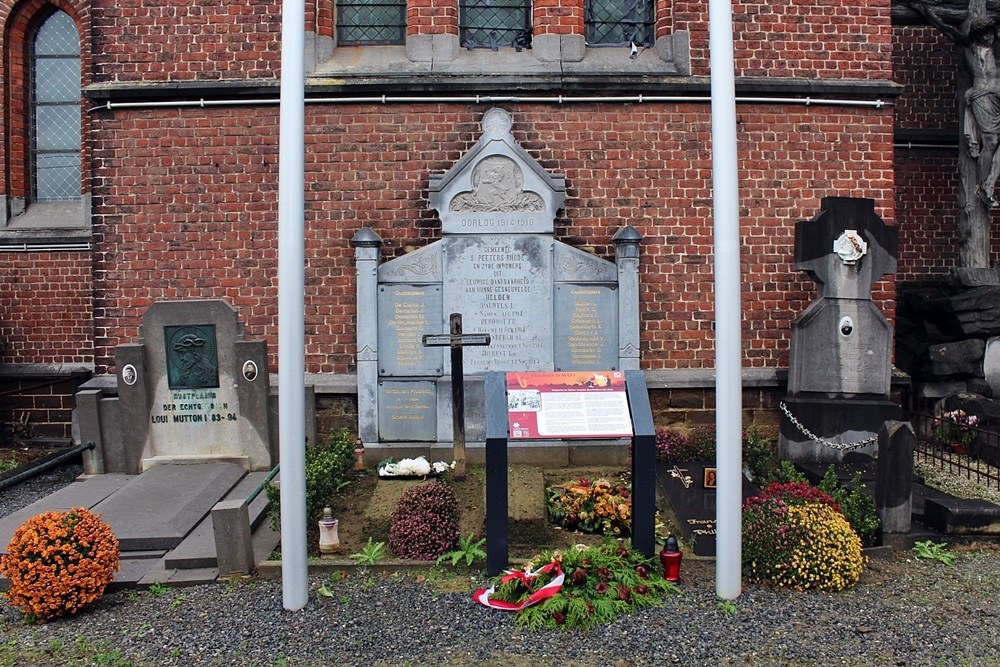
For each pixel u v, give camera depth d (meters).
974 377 10.06
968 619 5.17
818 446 8.48
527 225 8.74
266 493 6.88
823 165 9.34
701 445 8.59
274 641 4.93
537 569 5.39
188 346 8.33
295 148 5.16
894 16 11.03
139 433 8.38
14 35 11.73
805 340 8.58
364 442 8.67
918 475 8.37
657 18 9.51
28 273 11.42
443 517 6.19
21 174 11.79
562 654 4.74
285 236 5.16
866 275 8.52
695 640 4.86
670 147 9.26
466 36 9.59
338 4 9.63
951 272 11.02
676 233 9.27
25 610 5.37
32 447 11.02
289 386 5.21
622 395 5.80
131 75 9.27
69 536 5.49
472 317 8.73
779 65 9.32
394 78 9.10
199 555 6.09
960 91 11.04
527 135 9.23
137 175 9.25
